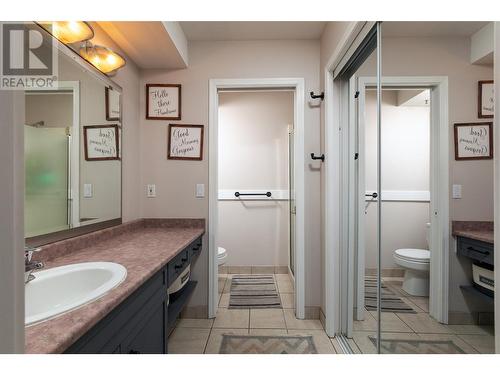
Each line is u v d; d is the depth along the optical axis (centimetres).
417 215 124
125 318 89
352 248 187
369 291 163
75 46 145
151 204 229
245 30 213
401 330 134
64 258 125
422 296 124
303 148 223
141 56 208
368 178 163
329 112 198
